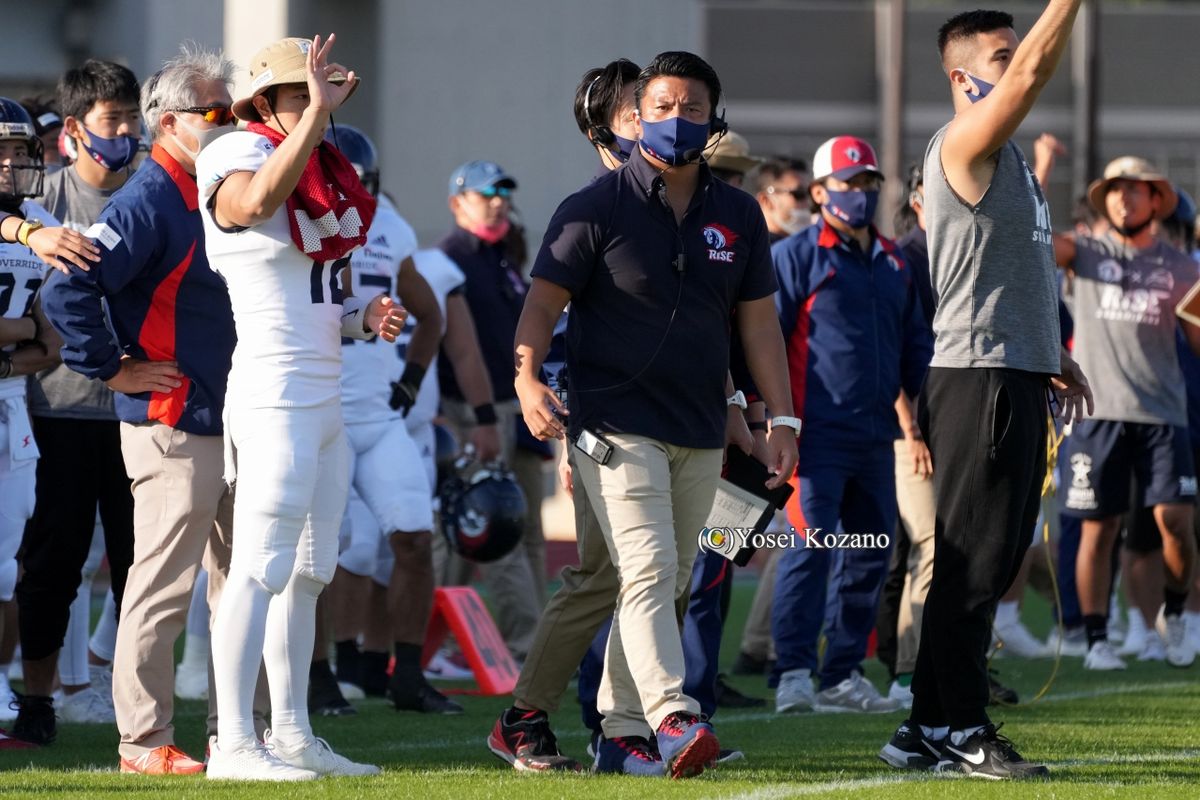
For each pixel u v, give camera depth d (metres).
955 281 18.86
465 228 34.56
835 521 26.55
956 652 18.91
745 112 107.31
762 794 17.11
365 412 26.83
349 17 71.25
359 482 26.84
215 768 18.36
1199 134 104.44
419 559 26.72
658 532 18.06
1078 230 34.94
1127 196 33.19
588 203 18.38
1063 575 35.84
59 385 22.50
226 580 19.09
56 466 22.45
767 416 20.00
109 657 26.69
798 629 26.88
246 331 18.00
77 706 25.23
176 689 28.62
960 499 18.77
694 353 18.27
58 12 83.12
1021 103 17.89
